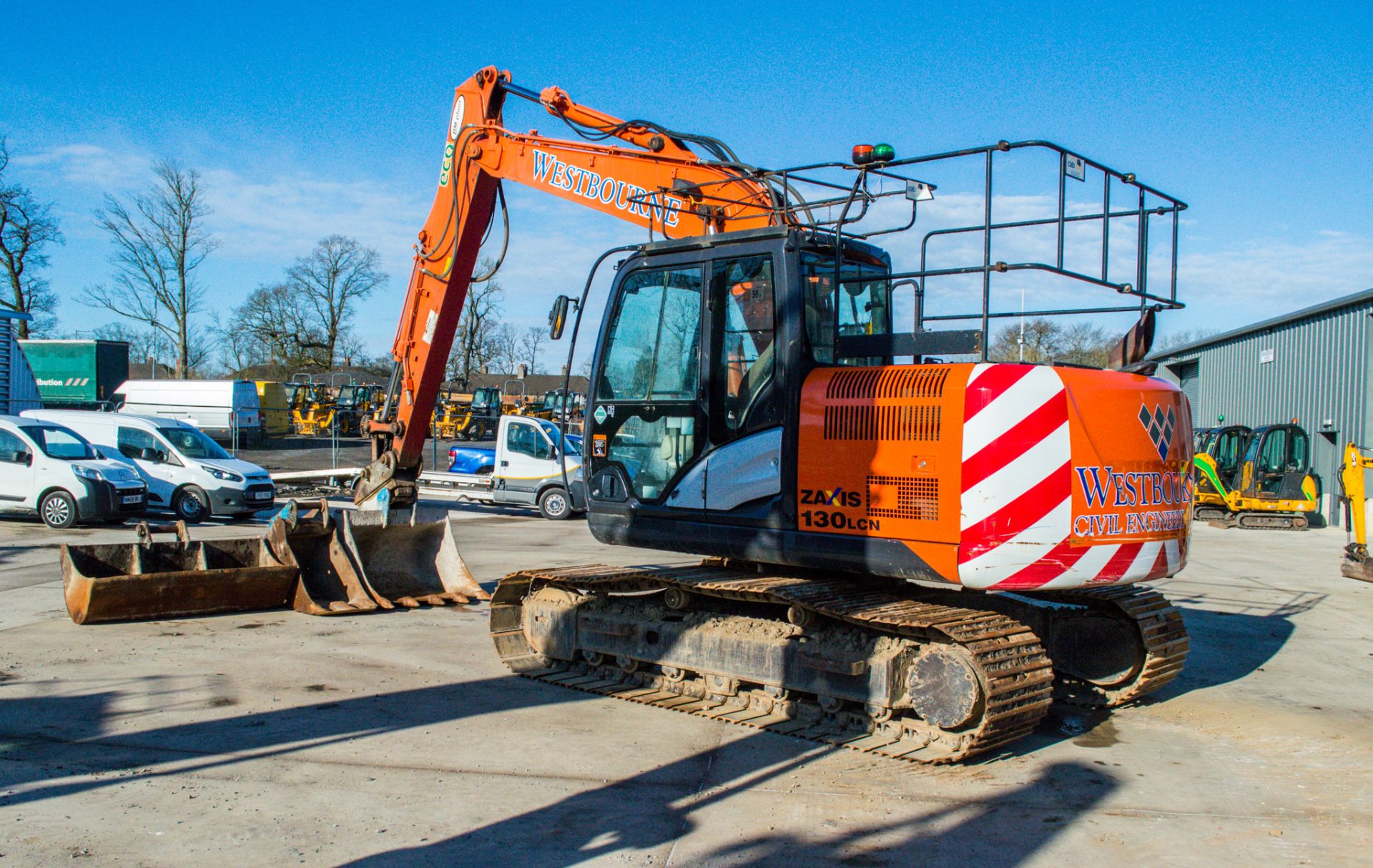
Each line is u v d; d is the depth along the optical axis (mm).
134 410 35719
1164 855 4258
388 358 67000
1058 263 5297
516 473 18984
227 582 8883
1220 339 27312
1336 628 9492
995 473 5109
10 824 4305
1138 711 6574
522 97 8352
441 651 7785
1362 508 12789
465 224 8789
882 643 5691
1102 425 5289
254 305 60156
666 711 6297
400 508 10070
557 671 7141
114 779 4883
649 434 6422
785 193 6223
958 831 4477
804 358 5758
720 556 6148
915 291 6297
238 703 6242
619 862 4051
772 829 4438
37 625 8422
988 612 5836
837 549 5555
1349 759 5617
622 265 6613
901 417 5355
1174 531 5609
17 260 43656
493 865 3994
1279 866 4168
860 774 5199
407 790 4816
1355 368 20281
